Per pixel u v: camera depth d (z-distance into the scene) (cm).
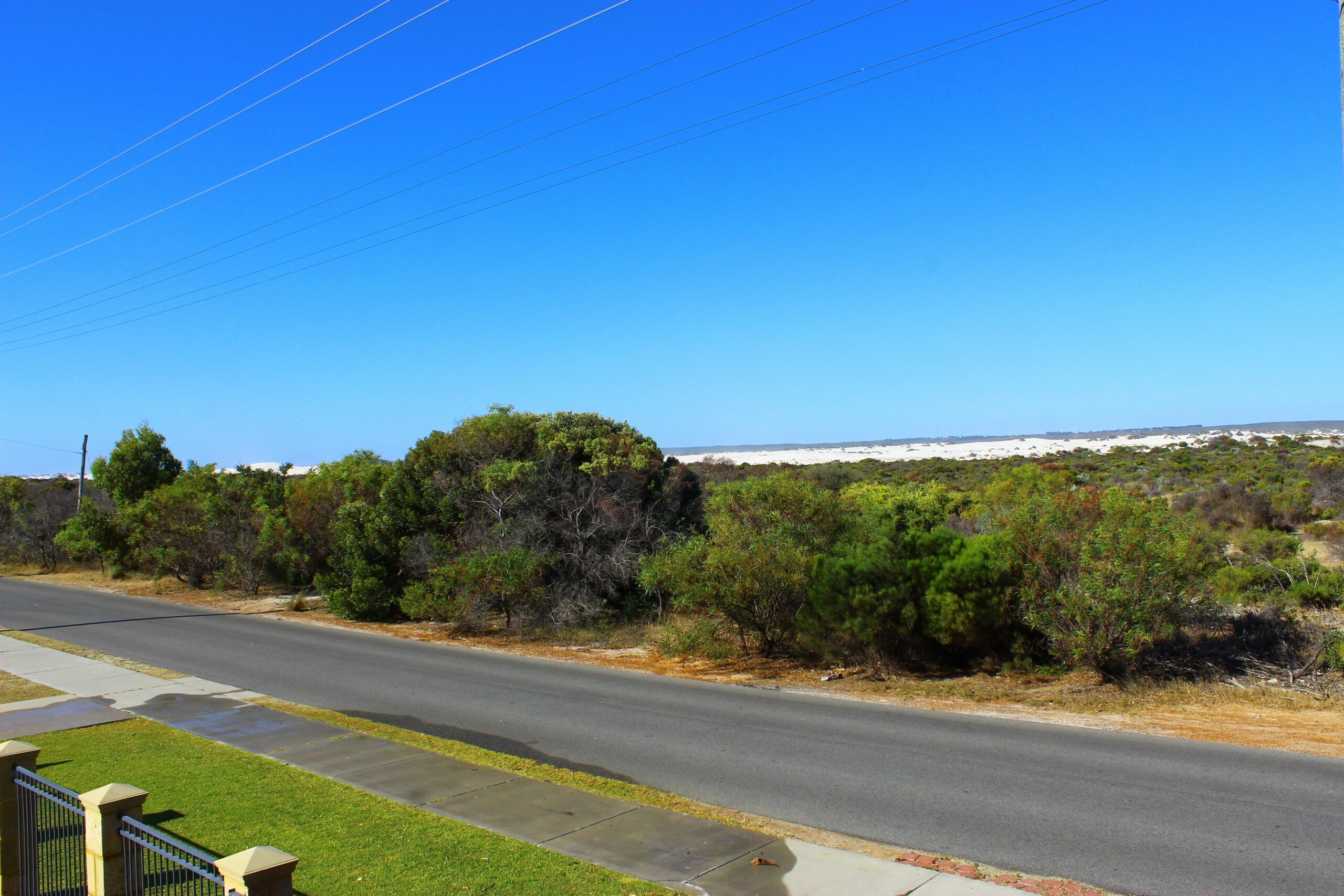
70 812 624
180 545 3109
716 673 1623
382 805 841
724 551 1681
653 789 919
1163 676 1372
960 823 804
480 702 1380
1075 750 1045
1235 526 3194
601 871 679
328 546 2986
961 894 645
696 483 2588
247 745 1088
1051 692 1359
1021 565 1493
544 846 736
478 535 2286
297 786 906
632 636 2053
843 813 839
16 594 3091
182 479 3350
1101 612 1358
